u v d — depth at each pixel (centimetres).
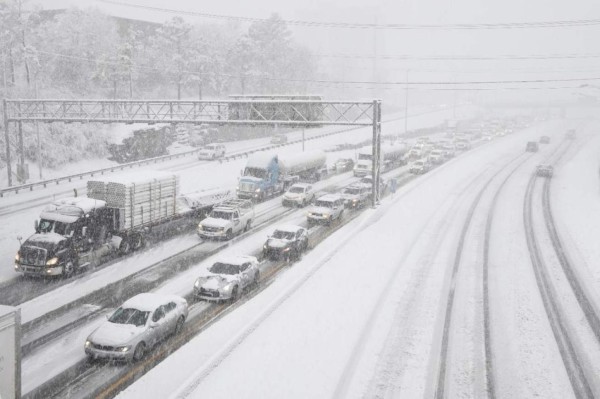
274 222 3653
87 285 2258
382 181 5075
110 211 2684
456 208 4344
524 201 4750
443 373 1526
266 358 1540
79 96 7500
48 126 5716
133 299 1736
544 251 3066
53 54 7338
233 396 1316
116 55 7638
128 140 6444
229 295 2077
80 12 8069
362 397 1357
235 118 4053
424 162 6538
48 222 2422
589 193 5066
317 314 1922
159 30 8869
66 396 1338
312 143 8575
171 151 7050
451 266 2677
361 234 3312
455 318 1969
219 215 3228
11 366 1170
